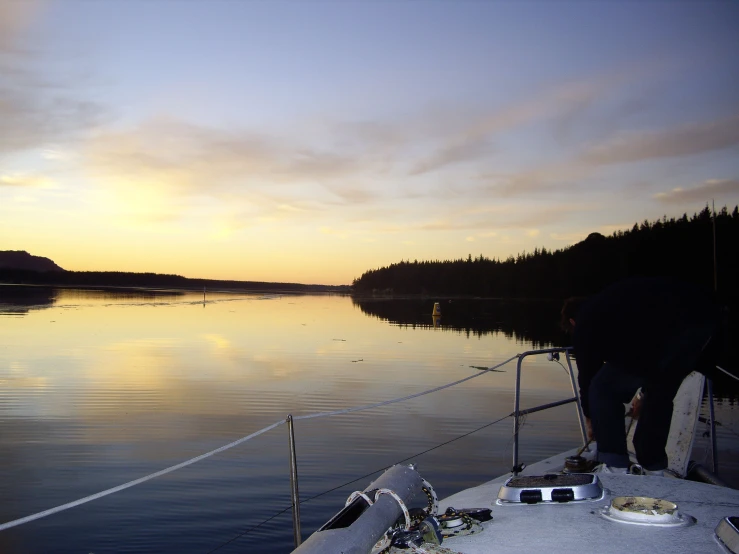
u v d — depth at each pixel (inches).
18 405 563.8
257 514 297.9
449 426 498.6
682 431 168.4
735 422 513.3
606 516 99.5
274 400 607.5
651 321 145.5
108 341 1181.1
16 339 1180.5
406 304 4018.2
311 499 320.5
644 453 147.3
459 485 350.9
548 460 187.6
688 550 86.8
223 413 540.4
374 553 87.1
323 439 448.8
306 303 3841.0
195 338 1284.4
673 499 109.5
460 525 98.7
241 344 1186.0
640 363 146.2
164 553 255.0
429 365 912.3
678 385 147.1
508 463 392.8
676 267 2439.7
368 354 1055.0
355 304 3941.9
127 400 593.6
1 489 332.8
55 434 455.2
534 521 99.7
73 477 354.6
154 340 1221.7
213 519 291.1
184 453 407.5
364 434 466.0
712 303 147.8
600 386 154.3
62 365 843.4
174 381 717.9
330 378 764.0
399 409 567.8
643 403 150.5
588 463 165.3
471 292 6127.0
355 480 321.7
